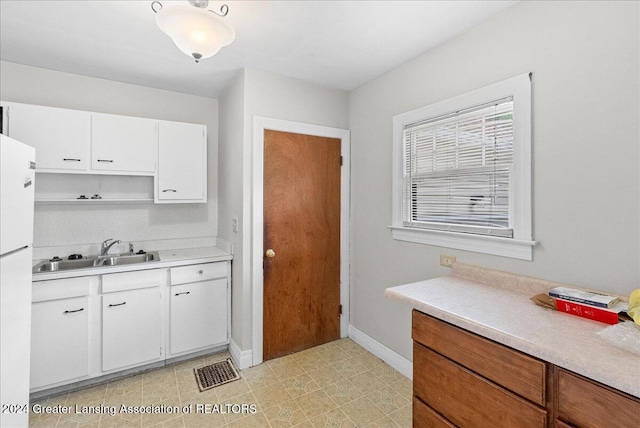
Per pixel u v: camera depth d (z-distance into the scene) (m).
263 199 2.40
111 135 2.34
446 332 1.23
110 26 1.79
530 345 0.94
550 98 1.43
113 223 2.62
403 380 2.17
